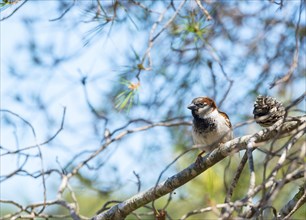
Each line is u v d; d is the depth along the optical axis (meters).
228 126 11.38
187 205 12.29
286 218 8.19
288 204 9.35
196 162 9.45
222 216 6.88
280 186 6.64
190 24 10.48
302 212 12.27
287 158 7.17
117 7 11.46
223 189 11.26
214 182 11.14
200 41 13.01
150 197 9.71
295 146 11.52
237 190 11.62
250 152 7.77
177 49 12.00
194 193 11.77
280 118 8.67
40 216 9.62
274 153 7.23
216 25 13.27
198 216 12.02
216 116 11.34
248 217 7.57
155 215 9.15
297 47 8.10
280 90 12.91
